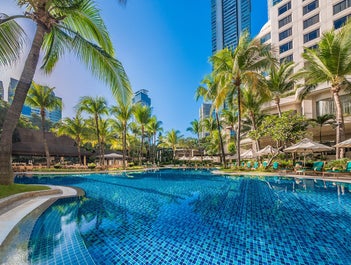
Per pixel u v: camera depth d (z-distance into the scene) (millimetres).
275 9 34094
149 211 5750
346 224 4598
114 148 42969
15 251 3213
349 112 22641
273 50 17312
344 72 14367
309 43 29125
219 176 15430
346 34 13406
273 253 3338
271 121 16250
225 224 4668
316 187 9508
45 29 7113
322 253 3332
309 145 13445
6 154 6836
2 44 6082
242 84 18312
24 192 6836
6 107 27125
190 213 5570
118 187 10391
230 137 37375
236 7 87500
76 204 6500
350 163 11805
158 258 3205
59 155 30234
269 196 7707
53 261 3025
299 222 4758
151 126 39000
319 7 28203
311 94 25203
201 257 3232
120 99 8297
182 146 51500
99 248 3488
